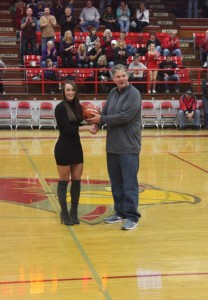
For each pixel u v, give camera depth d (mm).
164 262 5188
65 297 4355
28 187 8609
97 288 4543
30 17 18906
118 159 6324
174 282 4680
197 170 10250
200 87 19094
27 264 5133
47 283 4648
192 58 21141
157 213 7055
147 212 7105
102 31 21250
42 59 18297
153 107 18219
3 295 4391
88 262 5184
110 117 6098
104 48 18641
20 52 19703
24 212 7094
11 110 17766
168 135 16109
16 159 11477
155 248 5617
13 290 4492
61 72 18234
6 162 11086
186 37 22328
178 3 24062
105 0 22375
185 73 19297
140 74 18312
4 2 22203
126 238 5969
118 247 5652
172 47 19859
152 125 18406
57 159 6348
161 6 23719
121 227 6398
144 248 5617
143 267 5051
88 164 10766
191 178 9453
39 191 8320
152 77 18203
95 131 6320
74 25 19141
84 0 22812
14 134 16234
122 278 4770
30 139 15000
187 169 10352
